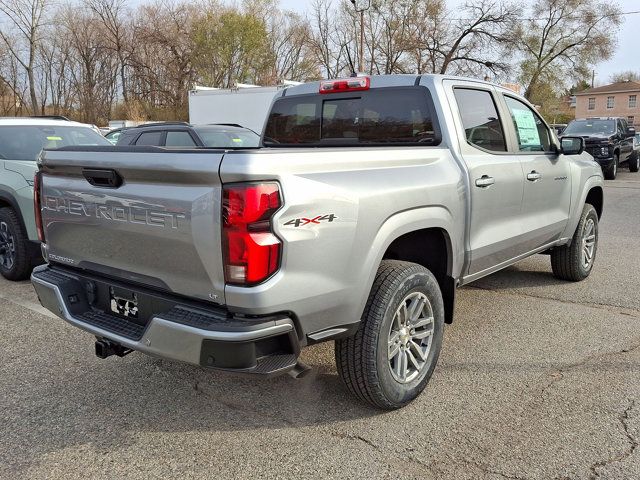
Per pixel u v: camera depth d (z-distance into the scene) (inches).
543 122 203.8
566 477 107.7
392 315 125.5
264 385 147.6
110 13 1855.3
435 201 136.6
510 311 203.8
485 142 168.6
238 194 98.0
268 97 709.3
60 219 132.5
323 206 108.0
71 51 1889.8
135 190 112.0
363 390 126.0
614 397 138.3
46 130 279.7
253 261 99.1
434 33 1707.7
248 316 102.3
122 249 118.4
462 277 157.2
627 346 170.4
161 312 112.5
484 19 1680.6
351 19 1772.9
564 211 214.2
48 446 120.6
